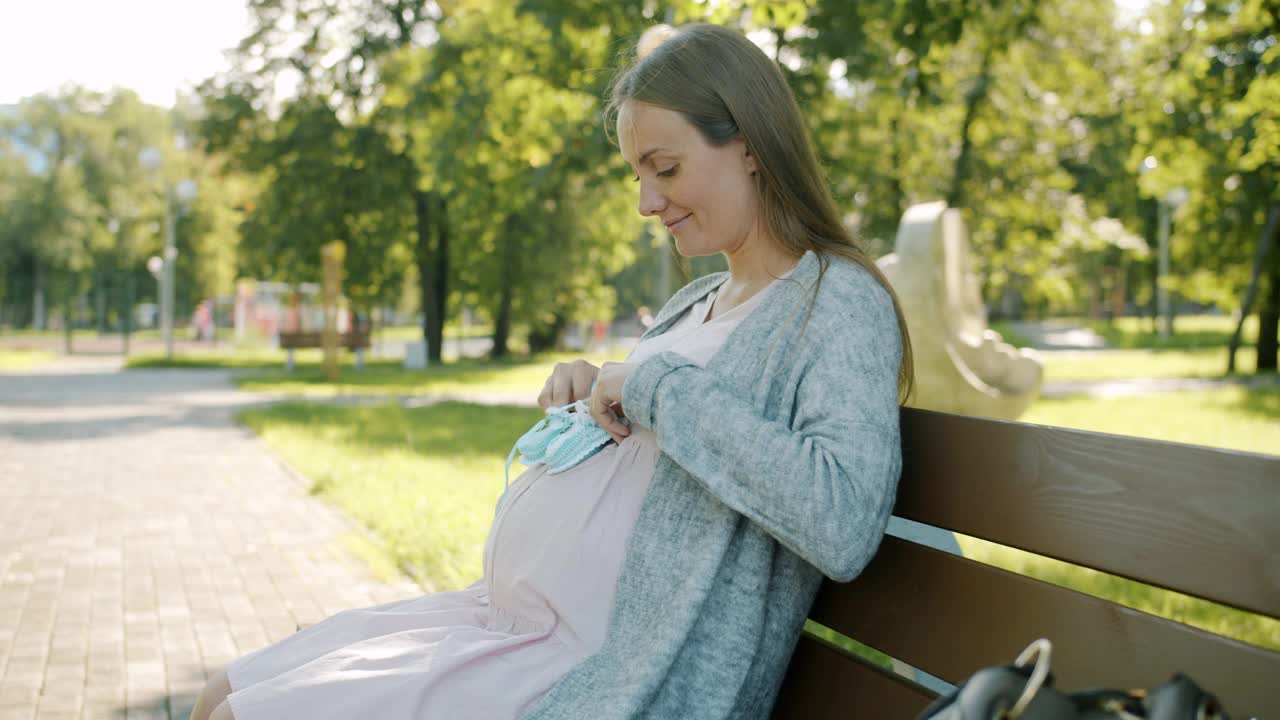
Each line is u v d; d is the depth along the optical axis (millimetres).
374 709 1588
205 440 11938
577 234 33812
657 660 1528
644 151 1728
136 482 8664
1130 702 983
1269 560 1182
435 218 31625
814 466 1445
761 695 1651
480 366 31859
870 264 1712
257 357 38312
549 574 1745
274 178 30047
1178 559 1274
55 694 3695
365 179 28688
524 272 34281
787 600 1649
